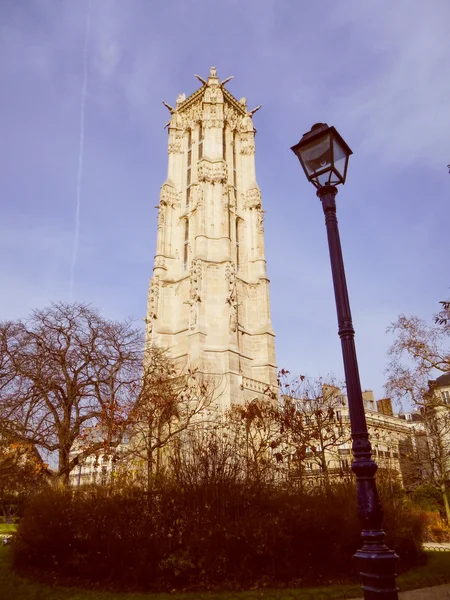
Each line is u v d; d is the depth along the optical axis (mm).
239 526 14047
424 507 44250
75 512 15625
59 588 13766
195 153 58875
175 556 13633
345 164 9359
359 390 7645
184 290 51094
